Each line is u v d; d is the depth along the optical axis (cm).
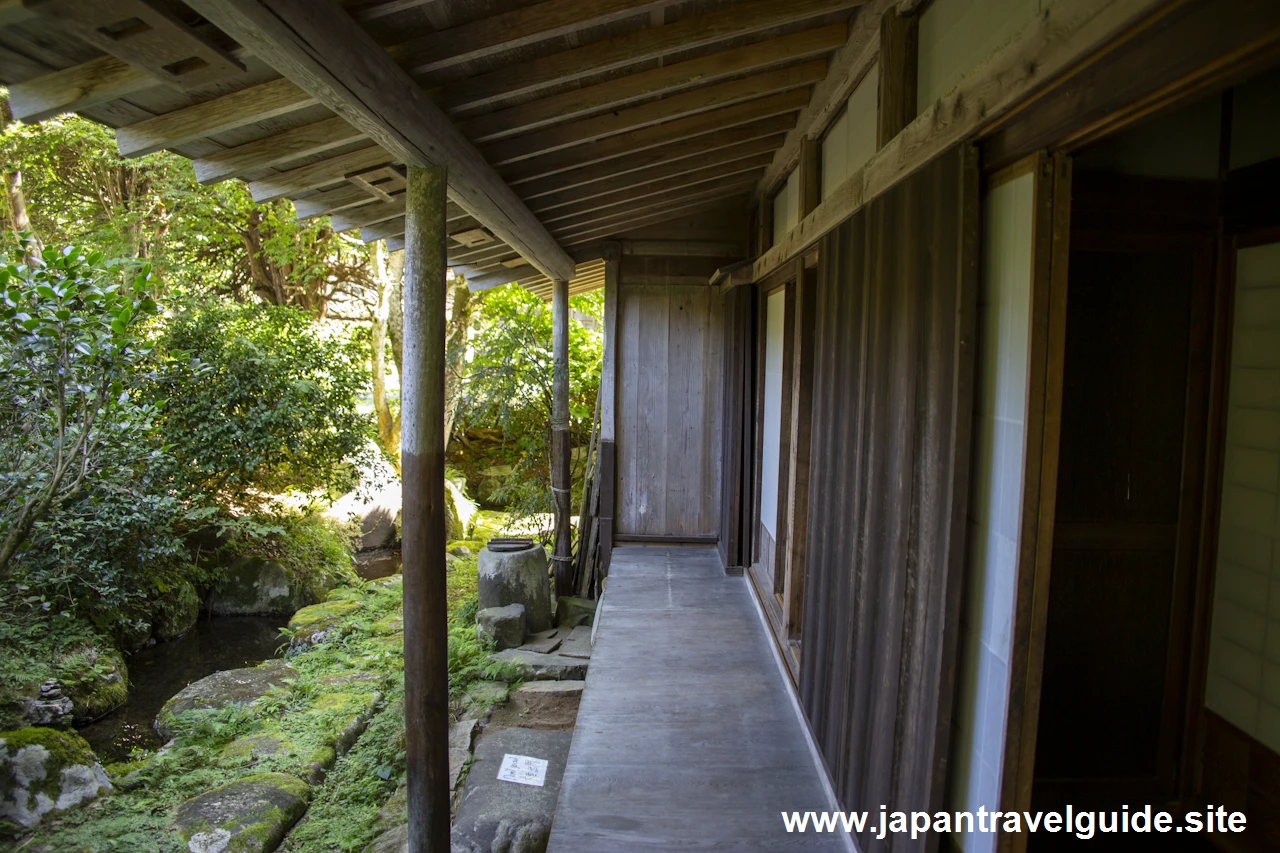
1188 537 218
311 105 203
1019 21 143
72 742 375
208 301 758
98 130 820
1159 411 217
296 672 514
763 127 366
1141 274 215
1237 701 210
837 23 258
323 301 1223
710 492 582
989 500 150
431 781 244
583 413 788
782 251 376
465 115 253
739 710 310
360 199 286
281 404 692
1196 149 209
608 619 418
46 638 500
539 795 315
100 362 374
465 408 790
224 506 723
